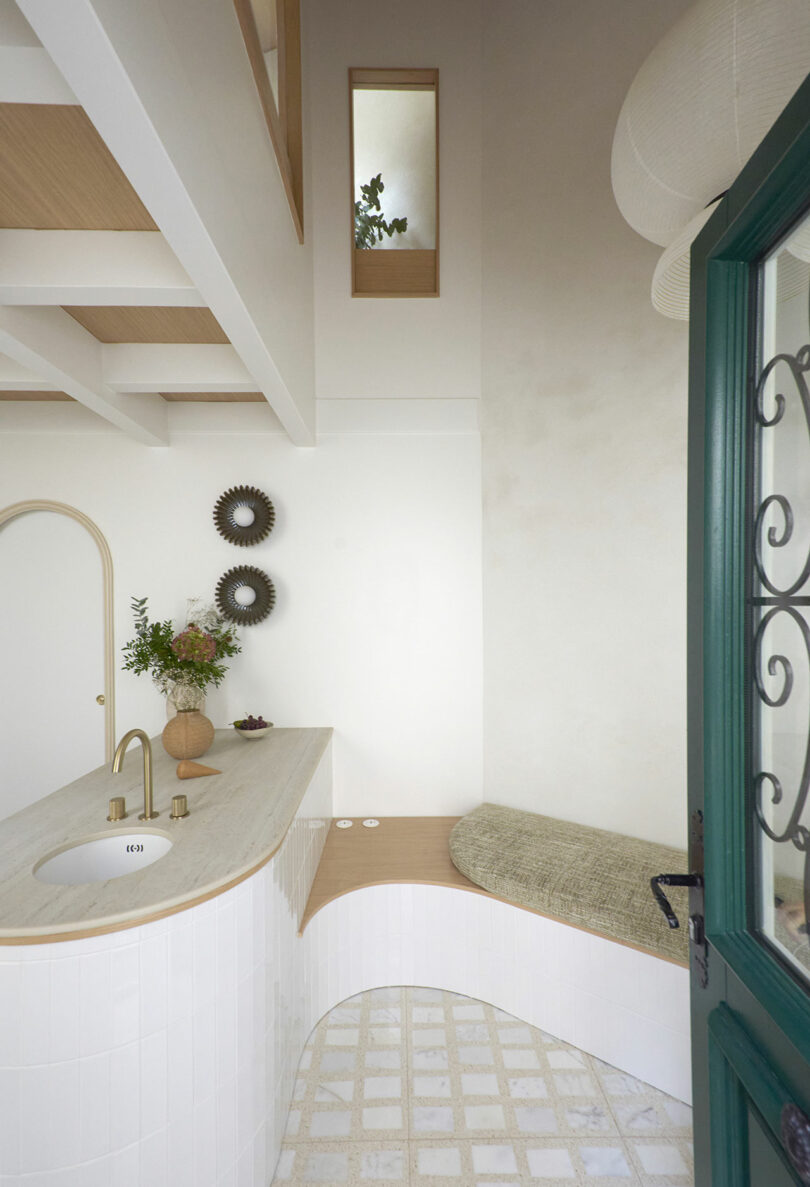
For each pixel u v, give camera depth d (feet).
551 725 11.01
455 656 12.34
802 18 3.14
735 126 3.50
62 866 6.77
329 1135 7.01
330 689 12.39
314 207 12.10
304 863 8.68
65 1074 5.20
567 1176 6.51
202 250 5.31
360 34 11.98
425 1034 8.62
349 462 12.33
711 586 3.84
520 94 11.26
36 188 5.73
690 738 4.22
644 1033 7.72
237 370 9.41
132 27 3.68
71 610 12.40
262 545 12.32
